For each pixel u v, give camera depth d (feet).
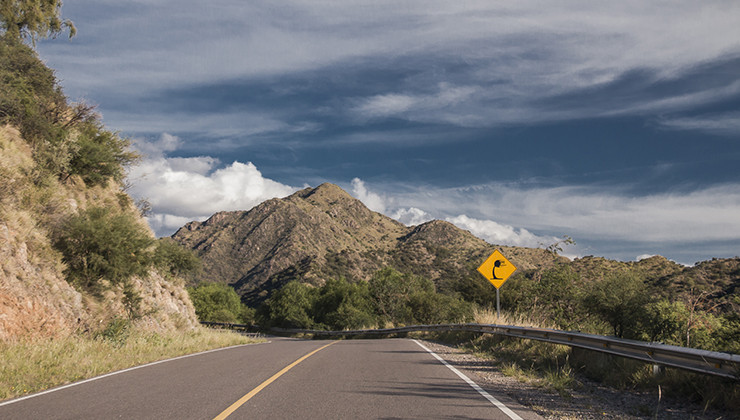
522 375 32.35
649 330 42.57
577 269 71.51
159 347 53.36
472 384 28.53
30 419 19.88
